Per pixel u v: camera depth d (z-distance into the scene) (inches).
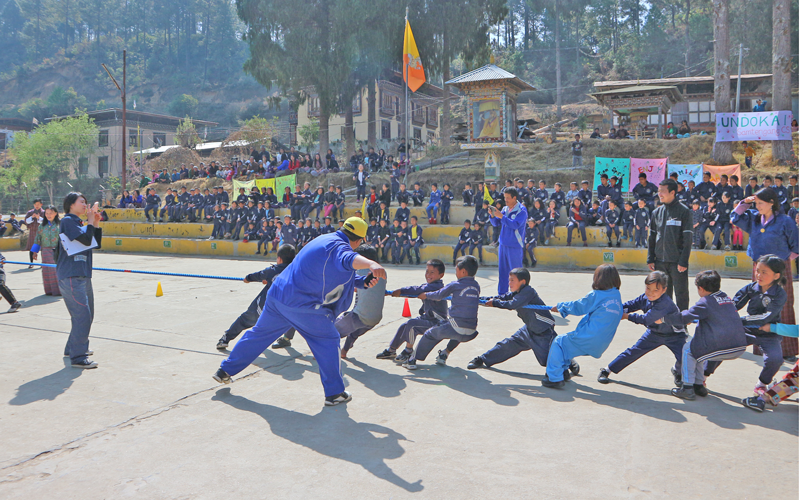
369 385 188.1
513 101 709.9
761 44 1656.0
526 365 213.2
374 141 1263.5
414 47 783.7
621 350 231.0
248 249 740.0
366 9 1016.2
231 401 171.5
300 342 251.0
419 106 1801.2
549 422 151.8
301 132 1705.2
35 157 1948.8
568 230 600.1
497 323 283.6
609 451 132.0
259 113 4013.3
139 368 207.8
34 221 562.9
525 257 595.5
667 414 157.6
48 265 377.7
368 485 116.0
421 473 121.4
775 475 119.0
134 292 399.5
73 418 157.0
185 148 1608.0
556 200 656.4
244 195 856.9
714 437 140.5
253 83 4773.6
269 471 123.3
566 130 1740.9
